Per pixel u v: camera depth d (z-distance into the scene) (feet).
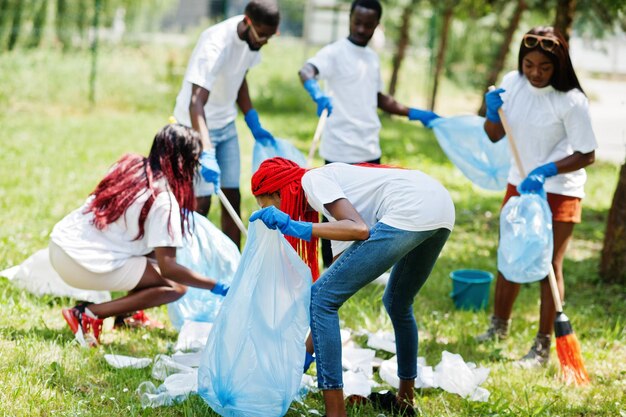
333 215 10.98
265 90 55.01
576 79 15.03
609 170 39.42
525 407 13.19
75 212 14.48
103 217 14.07
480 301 18.37
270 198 11.87
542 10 36.58
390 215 11.05
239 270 11.54
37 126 37.63
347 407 12.64
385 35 65.31
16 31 51.08
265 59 66.69
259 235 11.26
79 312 14.34
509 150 17.63
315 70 19.45
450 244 24.47
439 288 19.81
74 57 50.47
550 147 15.37
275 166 11.67
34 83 45.06
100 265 13.98
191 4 89.76
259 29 17.44
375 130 20.22
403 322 12.30
